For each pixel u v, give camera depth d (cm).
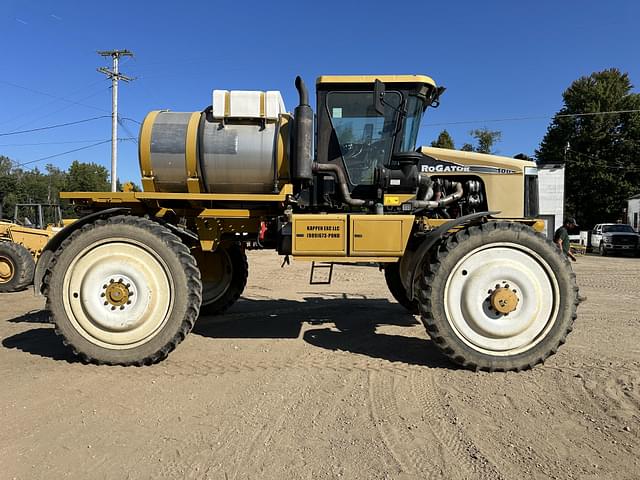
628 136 4038
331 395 371
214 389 383
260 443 296
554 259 430
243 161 495
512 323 428
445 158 582
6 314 693
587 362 446
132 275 441
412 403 356
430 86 522
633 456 279
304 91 482
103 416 334
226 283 668
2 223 1036
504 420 326
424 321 434
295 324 615
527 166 586
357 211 531
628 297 855
